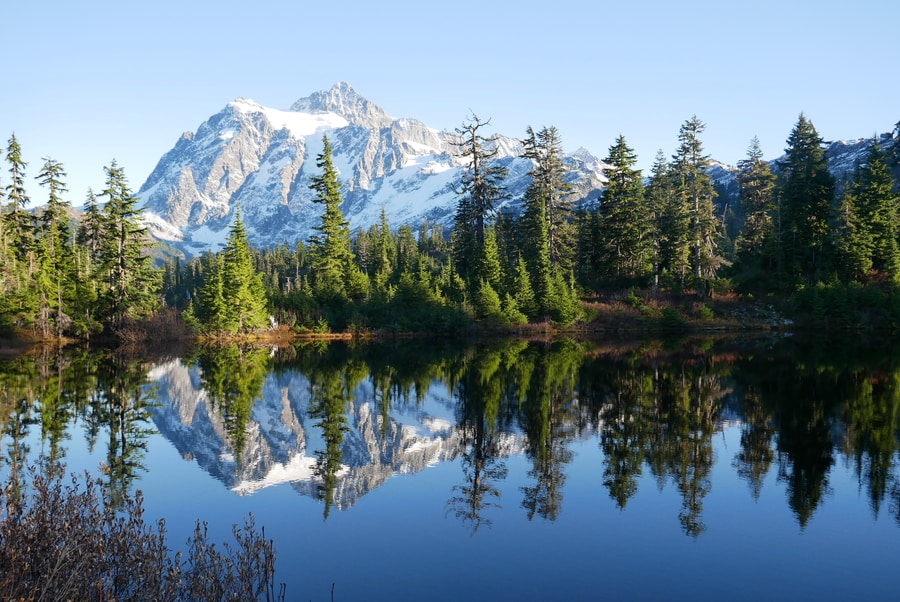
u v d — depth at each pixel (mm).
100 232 59250
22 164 55219
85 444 17734
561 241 64438
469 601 8703
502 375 31516
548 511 12242
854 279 59875
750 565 9820
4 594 6262
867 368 31672
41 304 53156
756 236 65750
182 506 12758
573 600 8742
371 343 55344
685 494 13156
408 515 12141
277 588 9039
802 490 13344
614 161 62125
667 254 64500
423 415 22078
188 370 35406
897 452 16234
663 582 9281
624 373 31188
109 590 6934
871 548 10445
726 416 20766
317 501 13062
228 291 61938
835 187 63688
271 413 22719
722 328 57281
